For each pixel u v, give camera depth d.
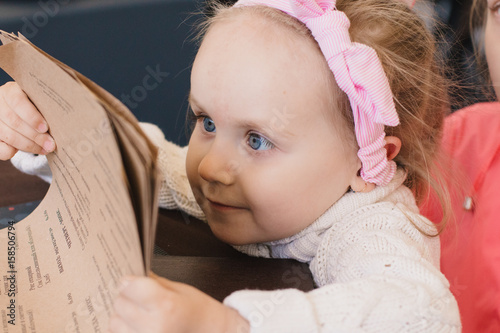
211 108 0.64
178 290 0.44
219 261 0.67
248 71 0.62
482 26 1.07
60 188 0.53
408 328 0.51
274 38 0.63
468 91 1.12
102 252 0.43
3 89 0.61
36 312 0.48
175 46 1.49
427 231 0.72
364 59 0.63
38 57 0.46
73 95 0.41
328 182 0.67
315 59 0.64
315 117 0.64
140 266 0.37
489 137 1.10
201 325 0.44
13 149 0.64
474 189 1.06
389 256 0.58
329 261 0.66
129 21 1.51
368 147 0.67
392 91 0.73
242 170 0.65
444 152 0.97
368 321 0.50
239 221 0.69
